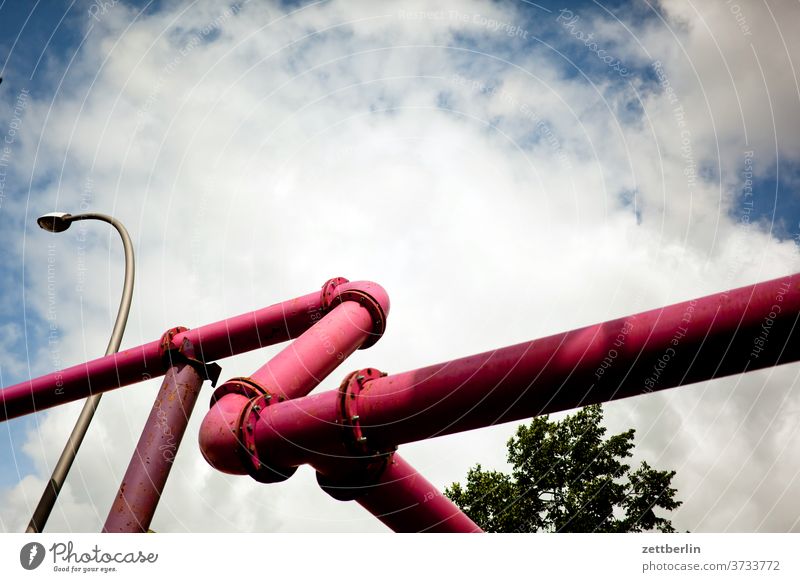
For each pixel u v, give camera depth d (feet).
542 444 68.80
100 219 47.21
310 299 43.39
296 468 29.17
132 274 45.44
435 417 24.71
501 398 23.21
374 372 27.45
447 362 24.56
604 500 63.52
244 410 28.40
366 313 39.29
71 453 32.65
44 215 45.70
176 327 45.19
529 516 65.62
